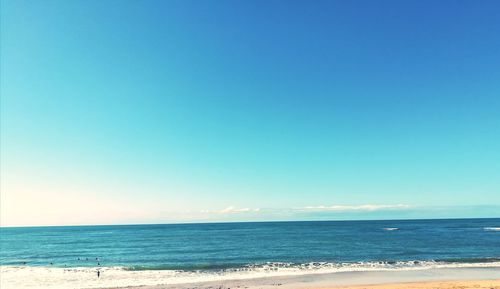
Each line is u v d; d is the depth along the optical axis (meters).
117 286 26.73
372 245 61.03
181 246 65.81
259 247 60.53
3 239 100.31
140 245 70.12
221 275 31.11
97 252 57.94
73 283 28.25
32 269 37.22
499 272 30.62
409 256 44.62
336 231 118.50
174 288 25.77
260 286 25.95
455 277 28.36
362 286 24.98
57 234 132.12
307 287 25.25
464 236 83.06
